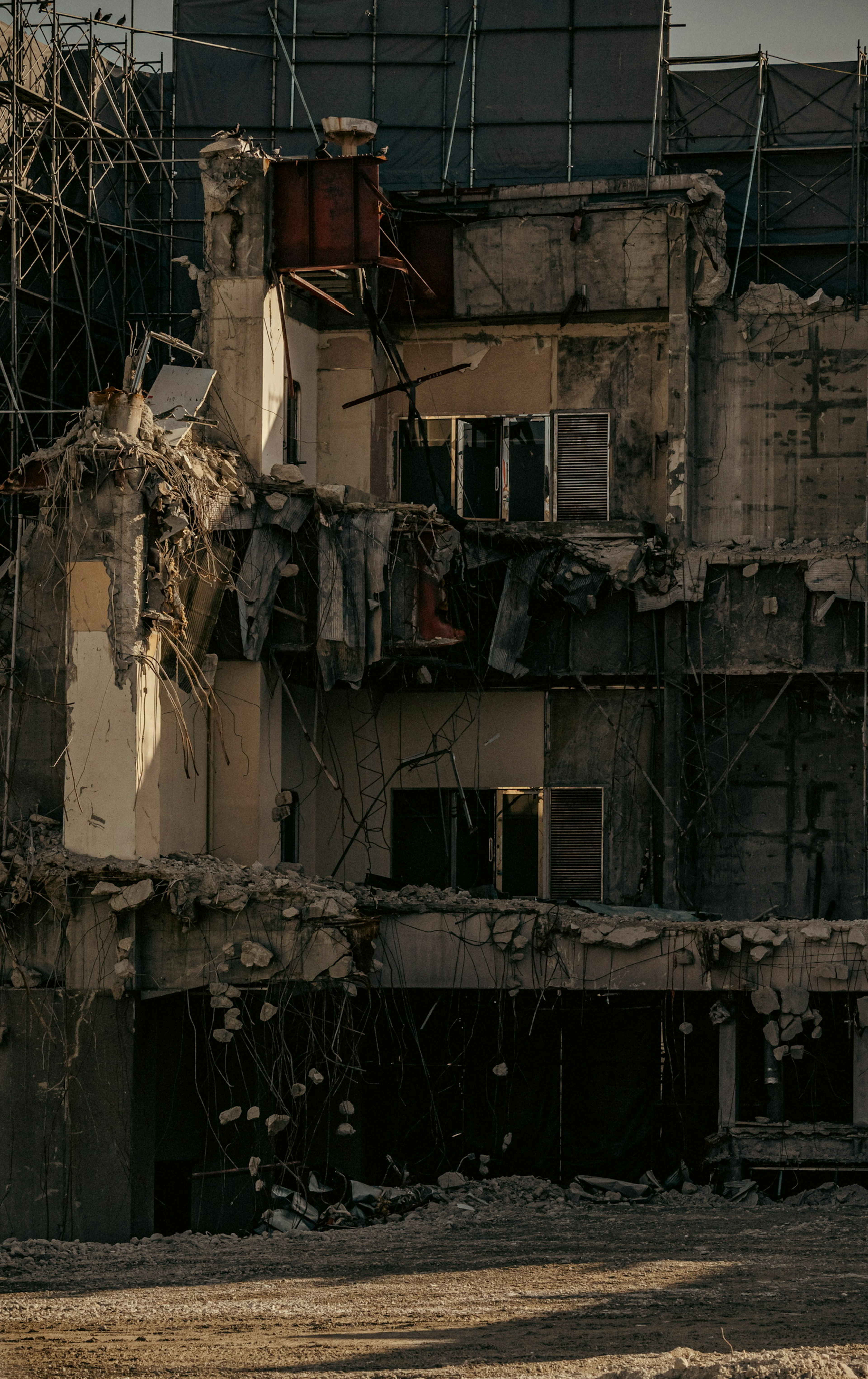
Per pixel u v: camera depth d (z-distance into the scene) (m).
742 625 28.45
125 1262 21.47
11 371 31.72
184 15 35.16
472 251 30.20
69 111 32.09
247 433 27.91
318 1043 25.80
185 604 25.23
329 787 30.05
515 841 29.83
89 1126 23.73
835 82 33.78
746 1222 22.84
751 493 30.20
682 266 29.59
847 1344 13.48
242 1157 24.88
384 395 30.84
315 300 30.14
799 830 29.17
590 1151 26.39
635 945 25.19
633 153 34.03
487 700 29.97
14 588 25.53
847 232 33.38
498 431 30.69
